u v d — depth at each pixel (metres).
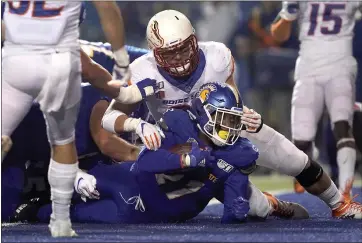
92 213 15.80
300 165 16.22
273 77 33.56
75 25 12.89
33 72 12.59
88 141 16.66
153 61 15.28
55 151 13.00
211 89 14.20
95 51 17.61
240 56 34.50
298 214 16.73
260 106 34.25
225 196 15.11
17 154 16.52
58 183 12.97
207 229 14.23
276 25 21.62
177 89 15.30
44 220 16.34
